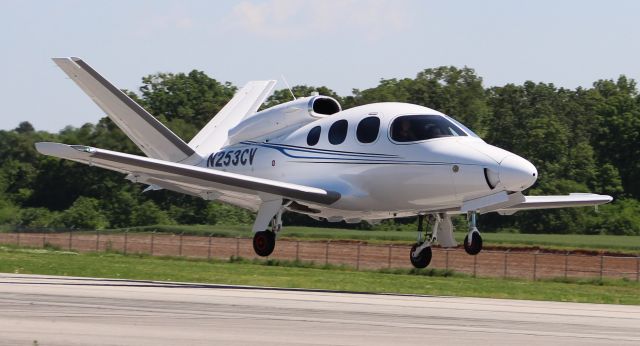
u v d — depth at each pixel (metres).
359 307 48.31
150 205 168.62
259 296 52.53
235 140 77.25
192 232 141.75
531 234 168.88
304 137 71.69
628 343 38.31
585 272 99.69
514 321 44.25
